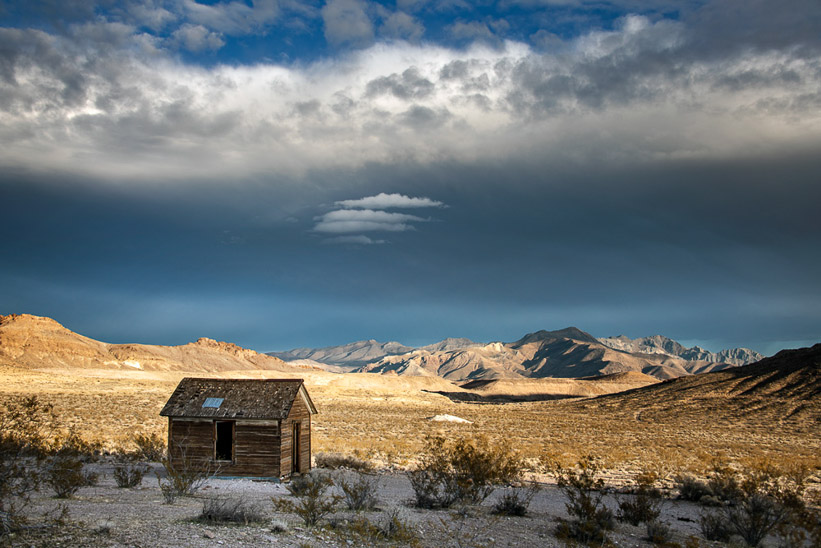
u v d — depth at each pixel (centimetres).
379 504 2142
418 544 1418
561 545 1587
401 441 5444
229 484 2506
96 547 1112
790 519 1850
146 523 1391
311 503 1648
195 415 2745
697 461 4775
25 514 1358
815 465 4625
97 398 9219
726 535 1877
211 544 1222
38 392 9825
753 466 3631
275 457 2670
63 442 3244
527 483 3281
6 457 1866
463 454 2430
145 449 3544
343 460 3562
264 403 2755
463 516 1802
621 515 2159
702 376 14250
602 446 5916
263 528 1458
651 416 10856
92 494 1997
